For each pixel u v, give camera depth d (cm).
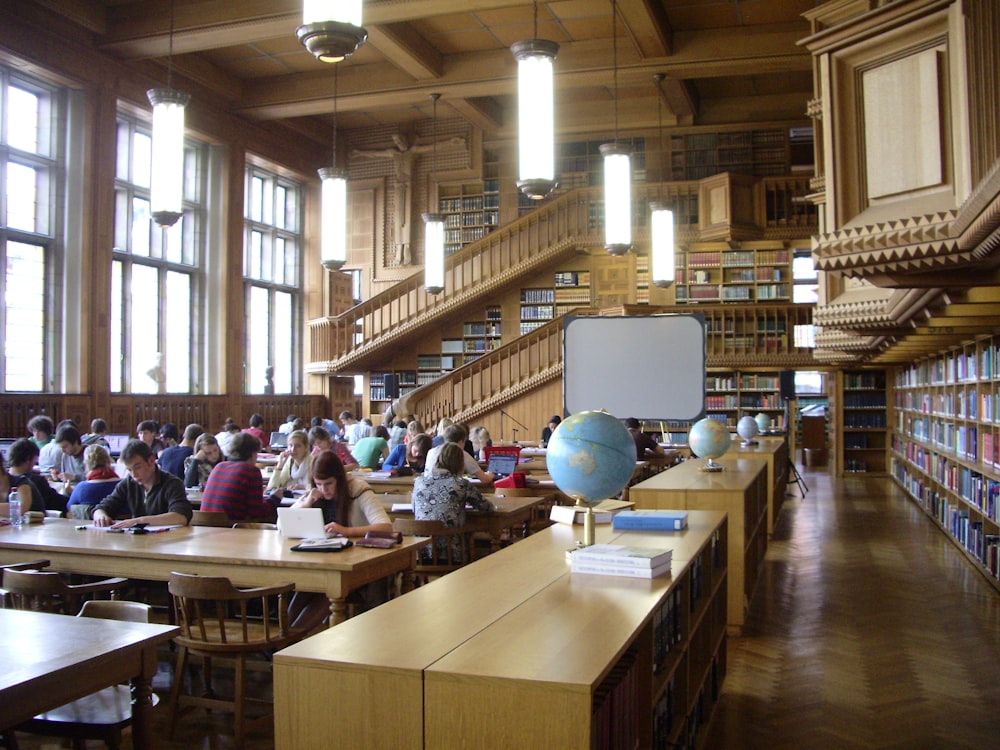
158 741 405
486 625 245
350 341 1886
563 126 1909
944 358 1045
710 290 1811
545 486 767
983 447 826
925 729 422
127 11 1349
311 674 214
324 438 845
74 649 259
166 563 444
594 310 1658
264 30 1298
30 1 1246
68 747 399
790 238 1741
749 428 1141
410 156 2017
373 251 2039
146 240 1582
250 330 1862
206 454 790
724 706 455
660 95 1716
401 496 722
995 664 529
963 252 322
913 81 328
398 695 207
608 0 1345
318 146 2023
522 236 1844
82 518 580
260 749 395
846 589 737
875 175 342
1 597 409
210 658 452
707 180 1755
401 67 1513
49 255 1354
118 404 1411
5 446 994
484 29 1468
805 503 1312
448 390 1697
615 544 369
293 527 484
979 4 292
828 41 348
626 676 250
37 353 1338
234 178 1717
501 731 199
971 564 841
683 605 347
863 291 643
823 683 493
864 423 1723
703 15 1409
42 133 1352
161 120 755
